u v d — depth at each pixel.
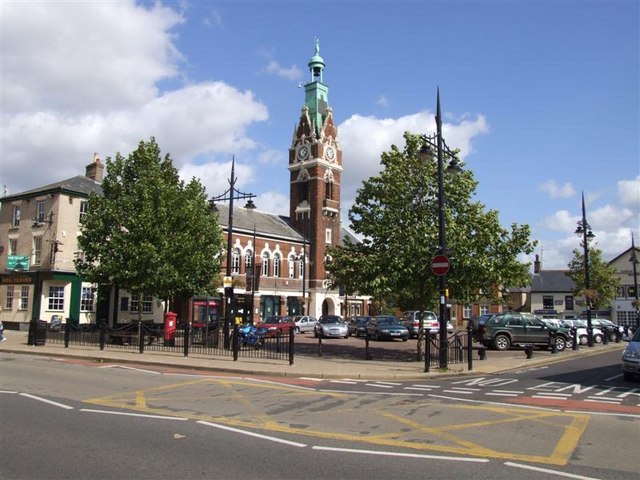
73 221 36.94
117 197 29.86
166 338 23.56
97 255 29.27
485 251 21.20
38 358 20.33
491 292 22.25
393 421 9.36
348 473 6.29
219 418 9.34
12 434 7.98
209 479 5.99
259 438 7.89
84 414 9.54
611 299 53.62
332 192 66.06
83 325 26.27
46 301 35.75
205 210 33.03
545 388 14.07
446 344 17.38
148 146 30.94
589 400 12.12
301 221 64.56
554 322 31.69
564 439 8.20
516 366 19.30
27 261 36.94
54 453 6.97
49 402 10.70
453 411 10.43
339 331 35.84
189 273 30.25
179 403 10.89
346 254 22.61
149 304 39.84
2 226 39.59
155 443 7.53
